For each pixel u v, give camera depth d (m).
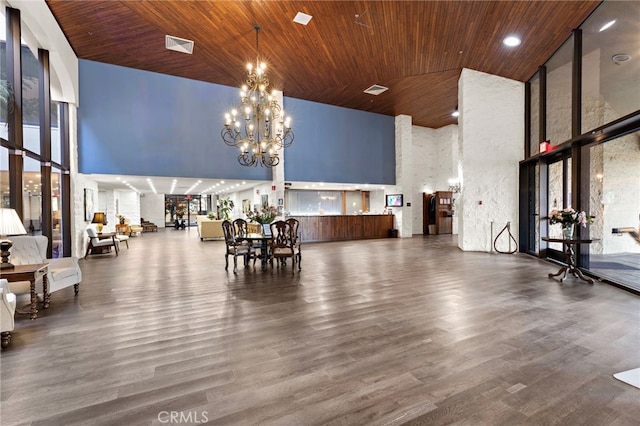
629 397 1.90
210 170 8.83
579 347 2.55
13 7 4.33
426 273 5.44
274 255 5.66
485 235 7.89
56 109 6.84
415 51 6.69
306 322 3.17
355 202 13.77
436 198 12.97
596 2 4.75
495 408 1.81
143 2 5.12
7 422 1.71
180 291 4.36
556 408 1.81
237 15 5.46
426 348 2.57
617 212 5.03
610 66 4.66
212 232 11.52
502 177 7.83
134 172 7.97
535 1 4.80
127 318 3.30
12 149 4.24
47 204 5.66
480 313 3.38
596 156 5.27
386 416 1.75
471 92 7.69
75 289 4.21
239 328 3.03
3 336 2.62
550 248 6.65
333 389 2.01
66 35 6.21
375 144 11.53
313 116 10.32
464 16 5.30
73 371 2.24
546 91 6.80
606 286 4.43
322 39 6.21
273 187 9.69
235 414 1.77
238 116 9.09
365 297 4.02
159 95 8.24
